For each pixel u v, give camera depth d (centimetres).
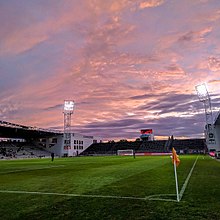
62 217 551
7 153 6956
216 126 5888
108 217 545
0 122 5600
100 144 9756
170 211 578
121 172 1652
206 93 5812
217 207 604
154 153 7456
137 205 649
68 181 1195
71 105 8200
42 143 8800
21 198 775
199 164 2347
